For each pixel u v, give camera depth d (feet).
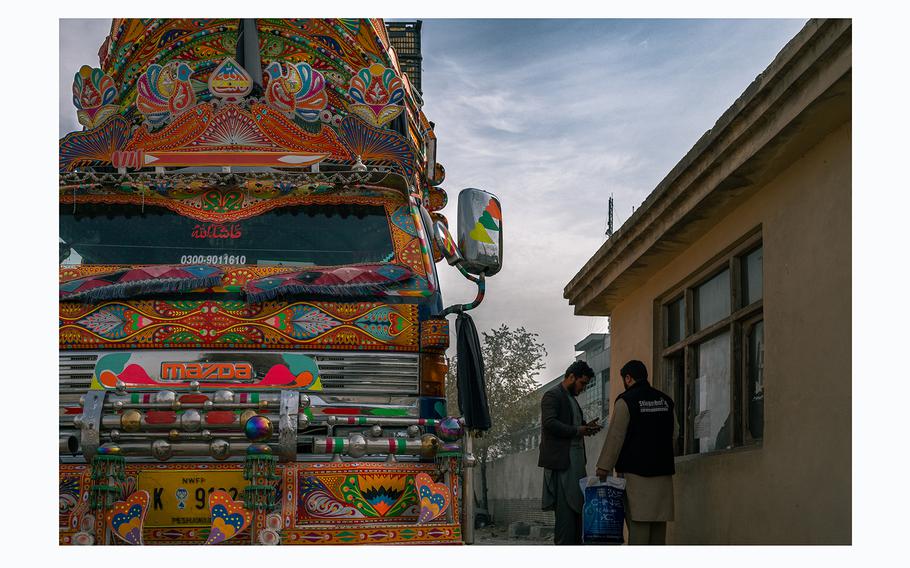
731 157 22.68
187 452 16.72
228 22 21.97
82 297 18.22
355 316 18.51
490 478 76.64
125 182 20.30
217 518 16.21
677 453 31.55
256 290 18.26
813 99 18.57
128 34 22.21
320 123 20.81
